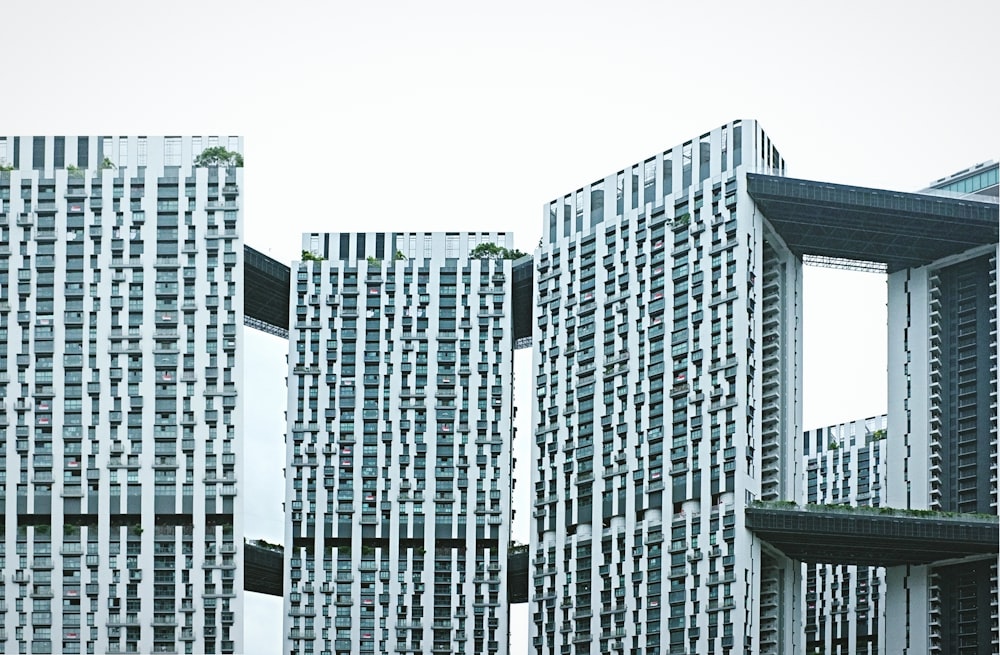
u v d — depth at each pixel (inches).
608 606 7815.0
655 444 7819.9
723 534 7445.9
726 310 7682.1
